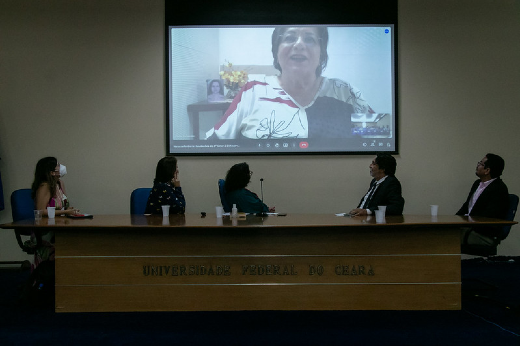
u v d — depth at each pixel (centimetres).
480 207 324
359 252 275
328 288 275
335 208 435
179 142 434
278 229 275
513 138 439
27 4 434
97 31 436
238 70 435
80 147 436
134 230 269
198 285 275
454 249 275
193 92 434
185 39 433
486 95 439
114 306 275
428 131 438
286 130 433
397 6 434
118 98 437
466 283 358
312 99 433
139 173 436
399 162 437
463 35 438
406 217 301
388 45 434
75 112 436
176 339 236
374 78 434
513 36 439
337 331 247
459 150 438
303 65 433
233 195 341
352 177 434
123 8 436
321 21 434
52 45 435
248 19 434
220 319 267
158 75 436
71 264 277
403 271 274
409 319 266
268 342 232
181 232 276
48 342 232
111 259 276
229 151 433
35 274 301
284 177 435
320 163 435
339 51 434
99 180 436
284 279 275
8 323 261
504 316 271
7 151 436
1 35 434
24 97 435
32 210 340
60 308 277
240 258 275
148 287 275
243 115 433
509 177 439
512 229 441
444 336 238
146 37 436
